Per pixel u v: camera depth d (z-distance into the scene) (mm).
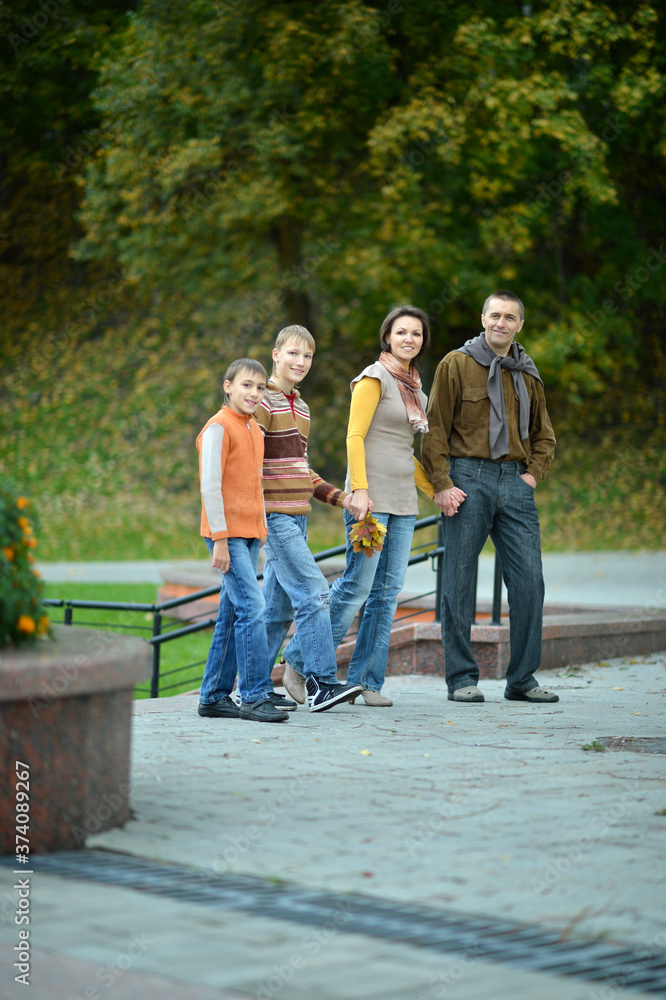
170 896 4957
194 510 39875
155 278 37844
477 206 38844
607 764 7863
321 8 31844
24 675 5602
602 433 42969
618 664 14953
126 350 47062
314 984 3920
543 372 38688
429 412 11672
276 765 7766
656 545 35062
